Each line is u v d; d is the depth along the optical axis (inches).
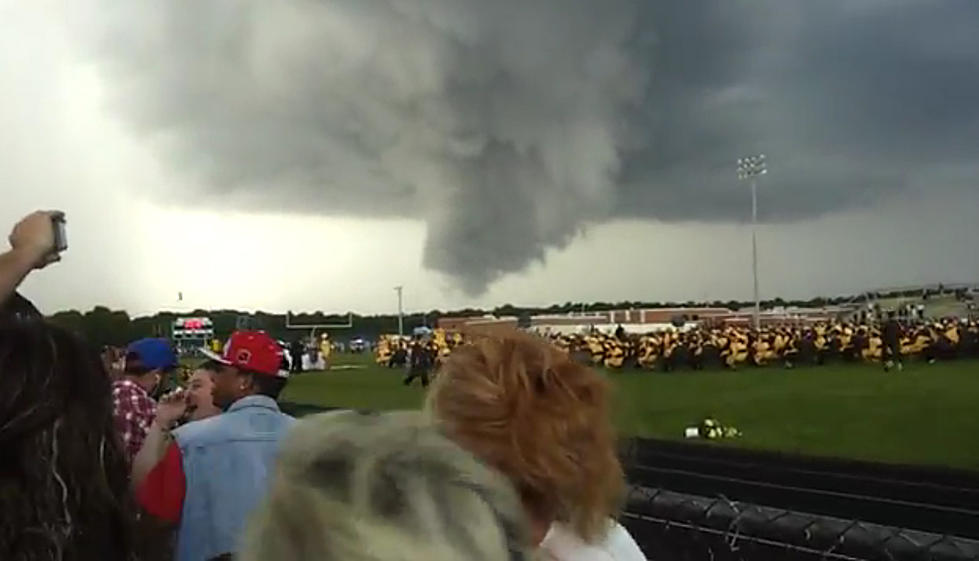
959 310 4813.0
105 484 105.7
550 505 102.7
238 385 215.6
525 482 100.0
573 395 102.5
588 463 101.6
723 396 1699.1
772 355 2454.5
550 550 102.3
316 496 56.3
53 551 100.4
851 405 1477.6
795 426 1254.3
